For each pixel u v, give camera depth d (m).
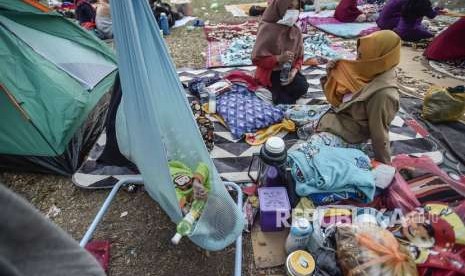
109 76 2.91
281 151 1.78
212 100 2.80
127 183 2.04
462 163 2.20
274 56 2.77
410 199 1.70
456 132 2.54
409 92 3.17
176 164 1.70
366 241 1.38
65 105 2.25
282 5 2.62
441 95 2.58
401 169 1.98
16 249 0.44
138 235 1.78
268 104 2.77
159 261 1.65
